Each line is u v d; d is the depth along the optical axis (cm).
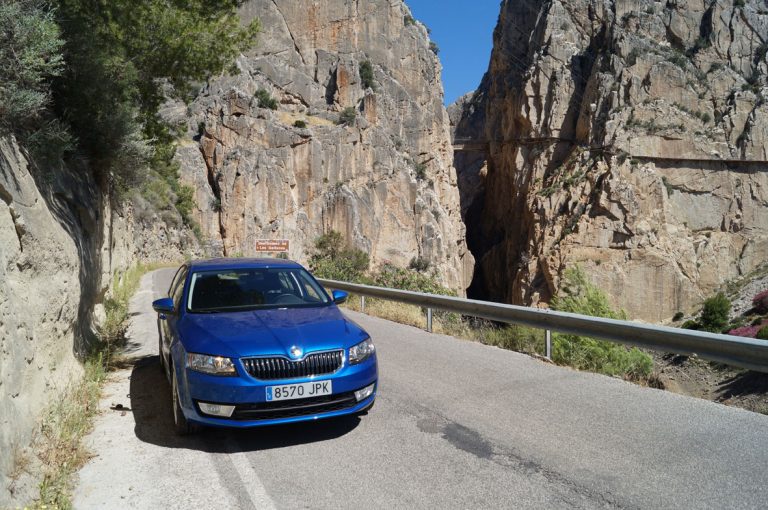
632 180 8856
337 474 403
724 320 5719
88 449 455
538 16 11344
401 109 9319
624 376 702
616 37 9881
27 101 518
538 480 387
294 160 7588
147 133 1405
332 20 8775
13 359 409
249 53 8075
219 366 430
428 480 390
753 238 9125
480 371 712
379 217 8131
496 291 11131
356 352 469
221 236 7125
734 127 9325
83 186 889
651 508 346
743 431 475
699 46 9938
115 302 1282
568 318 746
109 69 919
